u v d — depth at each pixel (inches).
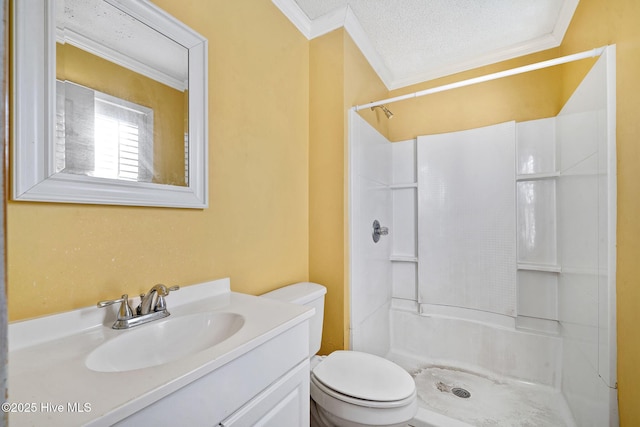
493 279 75.1
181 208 38.7
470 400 62.9
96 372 21.0
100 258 30.5
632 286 37.7
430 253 83.1
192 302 38.8
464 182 79.6
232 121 46.7
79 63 28.5
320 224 65.6
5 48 8.7
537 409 59.9
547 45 72.1
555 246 69.3
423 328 81.9
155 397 18.9
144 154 33.9
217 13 44.3
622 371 40.1
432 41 73.1
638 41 36.1
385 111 78.7
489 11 62.3
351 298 64.3
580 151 53.6
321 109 66.2
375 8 61.4
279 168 57.5
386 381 45.9
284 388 31.5
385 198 85.0
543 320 70.0
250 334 27.8
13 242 24.8
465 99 82.6
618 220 41.3
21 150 24.6
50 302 26.9
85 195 28.5
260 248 52.4
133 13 33.0
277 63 57.2
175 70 37.3
